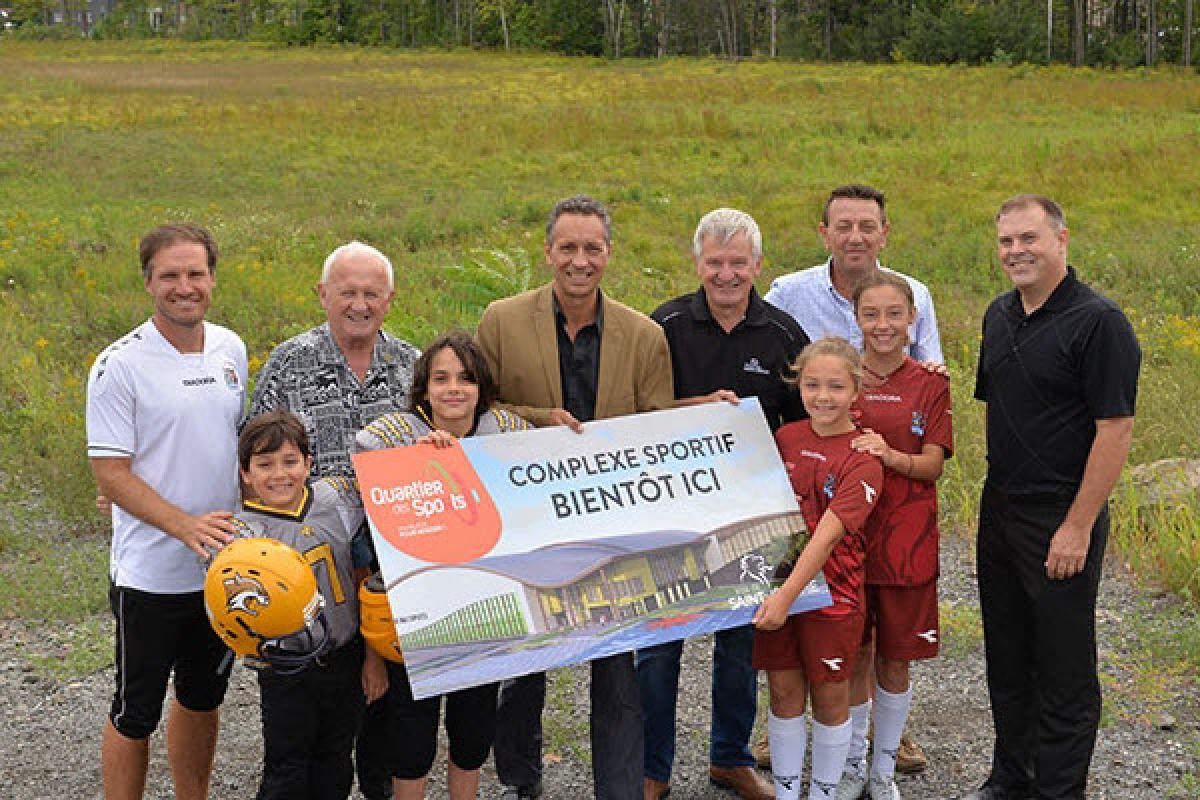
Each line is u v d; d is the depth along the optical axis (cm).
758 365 407
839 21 6494
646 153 2431
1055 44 5772
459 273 733
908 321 389
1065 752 384
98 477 351
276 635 324
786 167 2211
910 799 421
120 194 1977
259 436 337
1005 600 398
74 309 1134
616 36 7131
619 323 394
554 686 506
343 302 370
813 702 383
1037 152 2158
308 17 8044
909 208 1748
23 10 10306
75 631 561
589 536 364
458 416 364
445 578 348
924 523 393
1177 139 2297
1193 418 782
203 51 7338
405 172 2259
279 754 342
